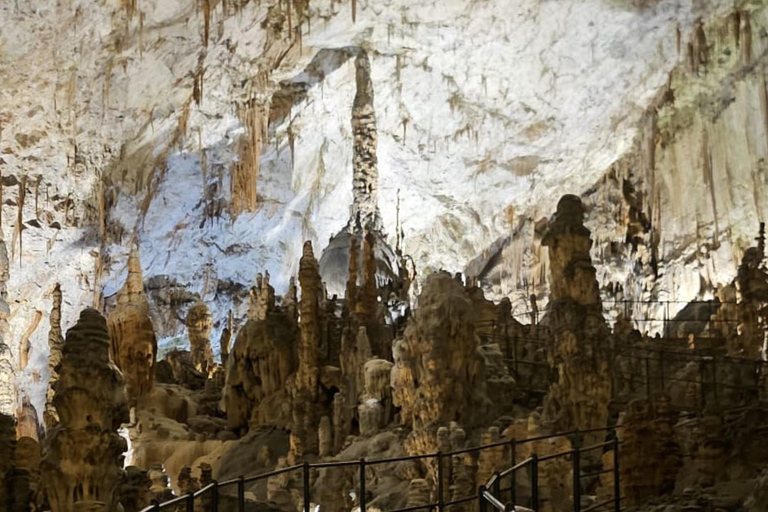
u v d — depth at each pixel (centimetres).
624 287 3666
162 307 3509
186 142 3353
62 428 1070
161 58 3112
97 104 3106
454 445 1516
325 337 2289
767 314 2017
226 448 2148
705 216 3628
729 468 1267
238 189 3444
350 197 3666
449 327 1805
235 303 3619
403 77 3516
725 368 1916
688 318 3061
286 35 3241
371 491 1655
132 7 2912
